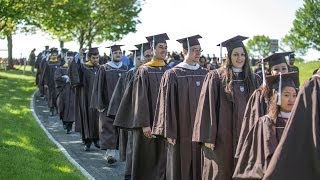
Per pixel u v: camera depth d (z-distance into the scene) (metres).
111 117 9.91
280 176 4.53
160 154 8.36
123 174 9.42
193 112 7.48
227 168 6.60
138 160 8.41
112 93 10.83
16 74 37.00
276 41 15.94
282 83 5.51
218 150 6.62
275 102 5.50
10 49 43.16
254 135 5.48
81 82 12.31
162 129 7.42
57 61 19.05
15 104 18.64
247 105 6.25
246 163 5.50
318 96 4.55
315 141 4.46
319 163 4.44
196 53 7.69
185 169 7.43
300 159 4.52
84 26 39.94
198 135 6.67
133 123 8.23
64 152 10.79
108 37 44.16
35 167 8.86
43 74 20.91
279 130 5.41
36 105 20.34
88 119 11.91
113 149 10.36
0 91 23.59
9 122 13.80
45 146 11.07
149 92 8.33
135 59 10.02
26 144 10.91
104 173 9.47
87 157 10.99
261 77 7.34
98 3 42.25
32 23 31.22
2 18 29.02
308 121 4.54
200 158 7.46
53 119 16.94
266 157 5.25
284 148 4.57
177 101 7.52
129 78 9.79
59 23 31.41
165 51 8.53
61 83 14.77
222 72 6.82
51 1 30.08
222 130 6.63
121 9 42.84
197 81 7.60
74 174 8.65
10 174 8.20
